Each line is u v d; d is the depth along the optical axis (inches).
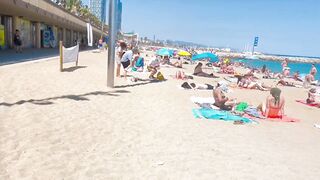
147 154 216.2
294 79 1072.2
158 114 331.6
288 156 241.3
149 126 283.7
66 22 1353.3
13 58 678.5
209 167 203.8
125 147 225.0
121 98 390.3
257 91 613.0
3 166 174.9
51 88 395.5
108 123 277.6
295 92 697.6
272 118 374.3
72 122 266.8
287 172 208.7
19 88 369.7
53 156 195.3
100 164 192.1
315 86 883.4
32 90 369.1
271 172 205.6
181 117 329.1
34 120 258.7
